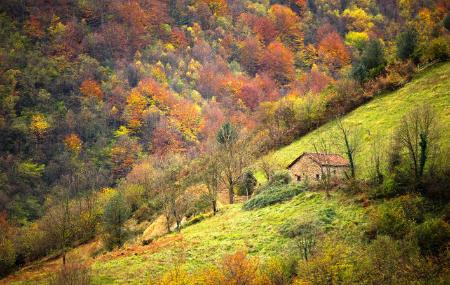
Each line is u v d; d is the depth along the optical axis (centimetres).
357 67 11494
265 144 10794
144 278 4822
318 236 4888
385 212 4650
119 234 7888
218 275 4094
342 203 5547
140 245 6606
